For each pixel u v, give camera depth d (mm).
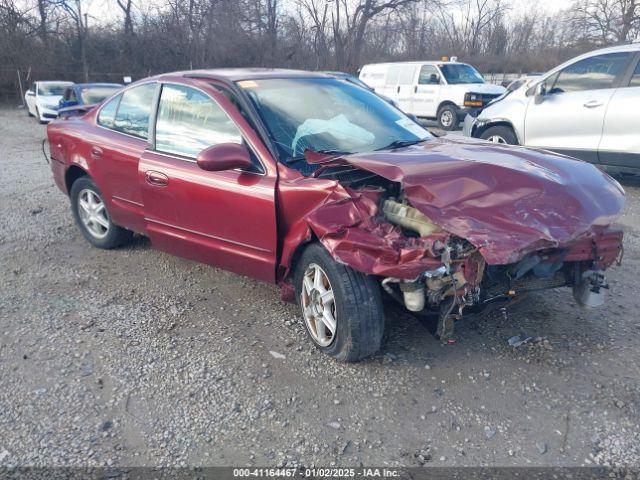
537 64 35438
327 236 3158
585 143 7863
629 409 3051
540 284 3570
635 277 4797
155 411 3143
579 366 3457
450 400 3170
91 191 5477
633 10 33719
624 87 7477
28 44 31641
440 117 16812
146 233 4867
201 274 5016
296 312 4246
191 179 4086
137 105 4906
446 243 2984
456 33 41562
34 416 3115
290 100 4254
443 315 3188
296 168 3680
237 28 31719
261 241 3734
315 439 2900
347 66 33844
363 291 3240
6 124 19859
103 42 33469
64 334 3986
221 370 3506
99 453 2832
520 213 2996
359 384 3330
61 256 5551
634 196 7719
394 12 34125
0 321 4199
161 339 3898
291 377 3418
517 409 3084
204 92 4262
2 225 6625
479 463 2713
